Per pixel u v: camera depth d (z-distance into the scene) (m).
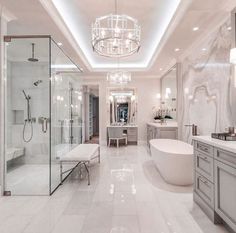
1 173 2.84
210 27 3.30
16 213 2.32
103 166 4.37
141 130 7.56
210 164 2.14
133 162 4.71
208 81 3.56
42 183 3.30
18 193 2.90
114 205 2.50
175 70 5.47
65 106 4.74
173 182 3.21
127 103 7.75
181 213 2.29
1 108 2.86
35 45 3.54
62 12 3.26
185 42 4.01
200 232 1.92
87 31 4.00
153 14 3.35
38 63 4.50
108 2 2.98
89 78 7.62
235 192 1.71
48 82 4.39
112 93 7.75
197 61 4.07
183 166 3.07
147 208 2.42
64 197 2.76
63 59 4.47
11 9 2.77
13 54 3.92
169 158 3.14
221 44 3.10
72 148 4.32
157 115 7.46
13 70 4.45
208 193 2.22
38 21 3.11
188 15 2.90
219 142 2.03
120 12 3.26
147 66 6.55
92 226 2.03
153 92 7.57
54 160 3.51
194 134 3.93
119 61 6.27
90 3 3.01
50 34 3.58
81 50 4.95
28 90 4.55
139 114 7.57
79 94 6.00
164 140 4.74
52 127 4.02
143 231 1.94
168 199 2.68
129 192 2.92
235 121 2.72
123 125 7.69
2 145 2.87
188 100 4.62
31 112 4.50
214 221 2.07
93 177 3.62
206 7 2.68
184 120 4.91
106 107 7.64
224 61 3.01
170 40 3.89
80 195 2.82
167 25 3.66
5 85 2.97
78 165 4.33
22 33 3.54
